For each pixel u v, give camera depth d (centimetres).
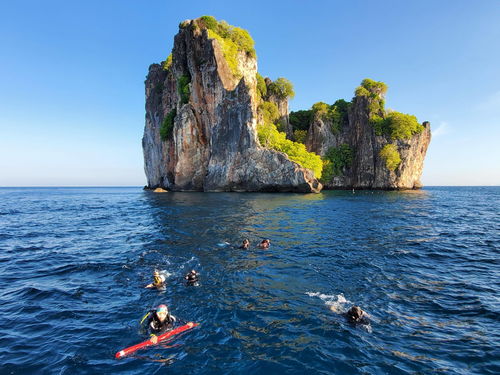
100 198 7394
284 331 782
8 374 620
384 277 1173
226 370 635
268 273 1216
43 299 1000
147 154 10138
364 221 2525
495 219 2775
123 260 1438
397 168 8156
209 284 1103
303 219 2600
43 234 2220
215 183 6738
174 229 2167
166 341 743
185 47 7406
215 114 6825
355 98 9150
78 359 675
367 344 723
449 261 1391
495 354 679
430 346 714
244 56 7894
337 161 8944
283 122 9656
